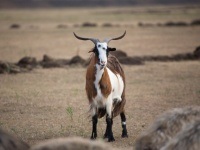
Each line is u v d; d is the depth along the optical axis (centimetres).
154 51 13750
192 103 6819
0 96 7488
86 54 13512
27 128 5462
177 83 8494
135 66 10588
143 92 7681
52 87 8262
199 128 2522
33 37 19662
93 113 4859
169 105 6681
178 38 17862
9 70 9819
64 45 16138
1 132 2508
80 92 7794
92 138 4884
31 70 10131
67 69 10281
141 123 5644
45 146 2267
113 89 4894
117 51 11238
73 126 5534
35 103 6912
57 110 6431
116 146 4616
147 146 2800
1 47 15650
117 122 5728
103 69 4741
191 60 11588
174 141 2538
